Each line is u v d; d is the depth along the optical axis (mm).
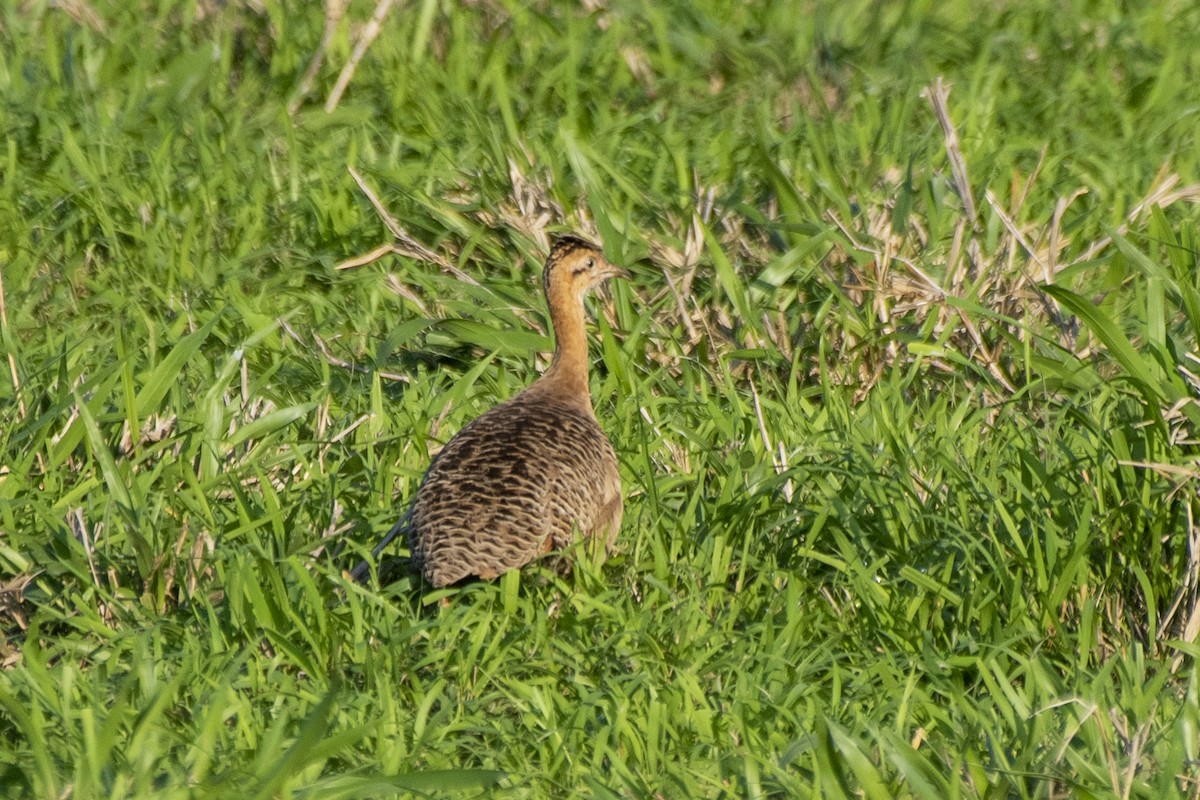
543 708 9258
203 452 11750
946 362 14031
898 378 13297
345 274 15844
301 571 9906
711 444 12703
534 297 15258
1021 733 8953
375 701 9250
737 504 11281
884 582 10789
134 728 8500
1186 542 10602
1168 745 8844
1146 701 9219
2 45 20266
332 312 15422
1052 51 21672
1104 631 10672
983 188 16781
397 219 16641
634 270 15375
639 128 19266
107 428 12344
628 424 13094
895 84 20031
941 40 21719
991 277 14656
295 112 19672
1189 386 11352
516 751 9031
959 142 18172
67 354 12656
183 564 10711
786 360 14195
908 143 18297
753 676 9688
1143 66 21125
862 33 22438
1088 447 11562
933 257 15297
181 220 16469
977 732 9086
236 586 10023
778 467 12039
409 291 15648
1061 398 13211
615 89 20281
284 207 16906
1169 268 13781
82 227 16516
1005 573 10477
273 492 11031
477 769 8242
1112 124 19578
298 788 8023
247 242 16266
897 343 14188
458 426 13070
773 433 12727
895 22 22344
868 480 11352
